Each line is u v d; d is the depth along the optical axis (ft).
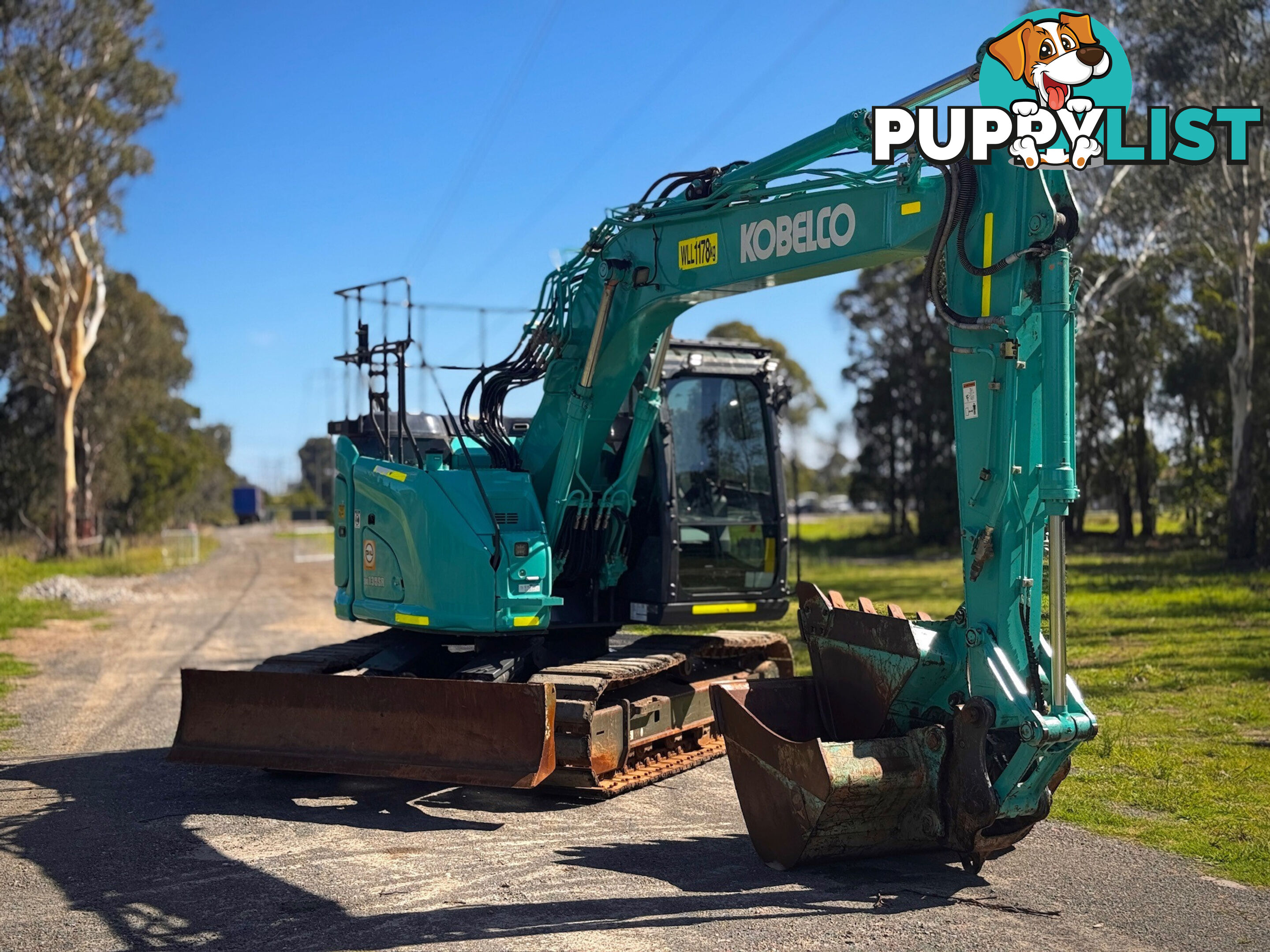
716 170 24.21
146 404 175.73
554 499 27.71
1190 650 47.50
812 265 21.84
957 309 19.19
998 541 18.67
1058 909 17.90
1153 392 142.72
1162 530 176.76
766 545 31.30
